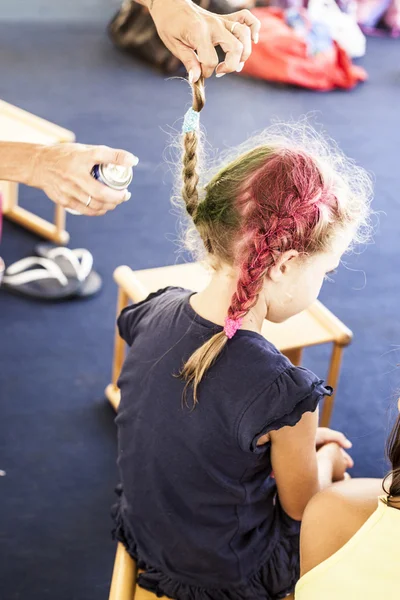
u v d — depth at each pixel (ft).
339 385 8.12
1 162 3.74
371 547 2.81
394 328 9.07
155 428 3.78
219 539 3.95
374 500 3.34
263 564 4.12
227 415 3.54
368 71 15.88
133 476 4.01
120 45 15.31
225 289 3.64
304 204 3.40
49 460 6.99
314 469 3.92
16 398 7.57
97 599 5.91
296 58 14.65
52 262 9.20
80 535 6.38
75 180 3.60
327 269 3.65
